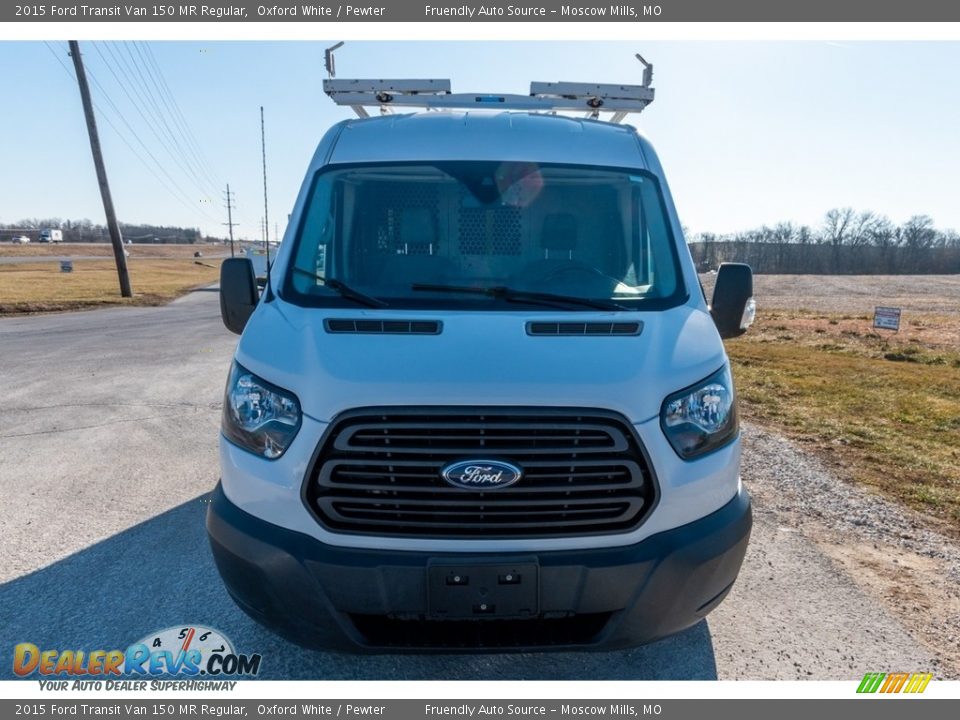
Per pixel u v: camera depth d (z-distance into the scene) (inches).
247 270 129.3
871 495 195.0
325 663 114.6
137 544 157.0
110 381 361.1
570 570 89.6
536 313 106.4
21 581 139.5
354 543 90.2
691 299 115.2
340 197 124.3
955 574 146.7
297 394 91.6
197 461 221.3
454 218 123.0
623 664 114.5
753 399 335.6
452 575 88.4
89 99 1031.6
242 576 93.8
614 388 90.3
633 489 90.8
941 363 520.4
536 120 137.0
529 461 88.8
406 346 95.0
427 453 88.4
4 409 293.9
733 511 98.7
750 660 115.5
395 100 151.7
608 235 124.1
